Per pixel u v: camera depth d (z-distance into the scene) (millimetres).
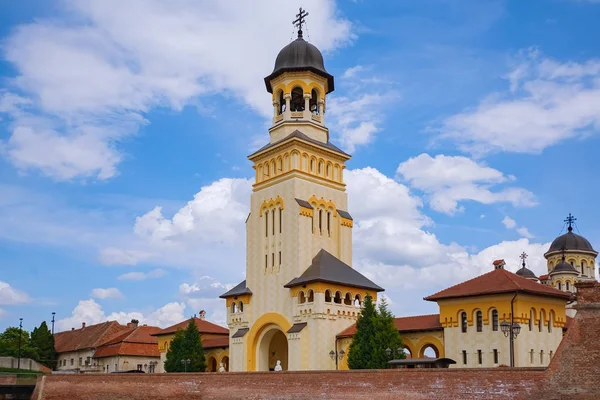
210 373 61719
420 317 75125
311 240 82438
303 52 89812
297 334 75875
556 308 67625
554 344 66688
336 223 87125
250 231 88125
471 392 45750
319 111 90562
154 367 114625
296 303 78625
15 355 128750
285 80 89562
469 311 66938
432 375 47969
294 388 55531
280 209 84688
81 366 124562
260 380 58125
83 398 68688
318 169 87125
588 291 42969
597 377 41219
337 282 77125
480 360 65250
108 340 124312
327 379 53844
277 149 86438
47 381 71312
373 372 51156
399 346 67250
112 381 67750
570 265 116188
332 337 76188
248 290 85750
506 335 53094
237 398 59125
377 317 68875
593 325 42281
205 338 102812
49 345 135250
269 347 85125
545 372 42969
